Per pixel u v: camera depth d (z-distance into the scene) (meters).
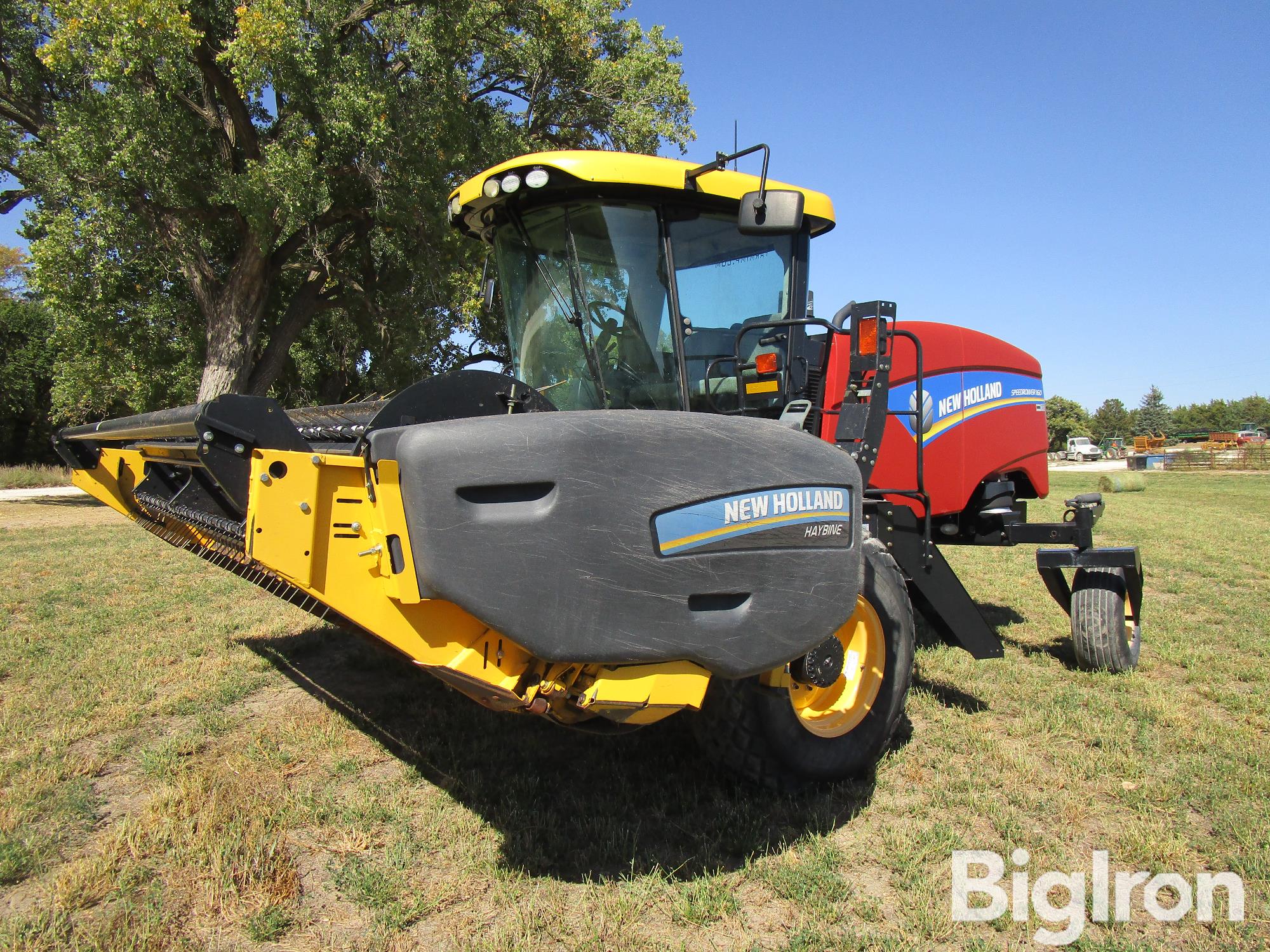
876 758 3.65
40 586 7.61
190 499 4.02
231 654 5.36
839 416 3.87
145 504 4.52
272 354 19.47
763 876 2.84
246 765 3.63
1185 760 3.78
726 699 3.26
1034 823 3.26
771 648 2.68
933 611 4.56
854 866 2.95
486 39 18.88
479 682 2.51
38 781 3.41
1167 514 16.44
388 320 19.67
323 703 4.50
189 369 18.19
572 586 2.36
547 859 2.89
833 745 3.46
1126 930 2.60
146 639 5.69
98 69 14.76
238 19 14.86
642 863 2.91
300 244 18.23
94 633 5.83
